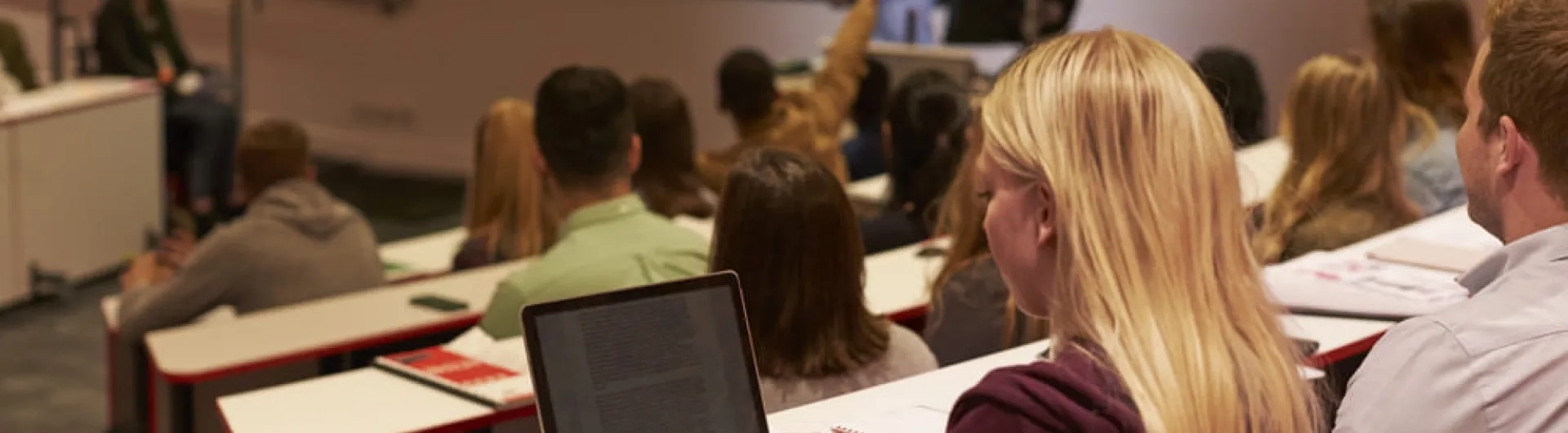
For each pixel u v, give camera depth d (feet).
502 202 11.41
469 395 6.88
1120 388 3.10
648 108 11.32
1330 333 6.09
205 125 22.41
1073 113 3.30
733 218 6.17
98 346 16.61
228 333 9.61
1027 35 19.81
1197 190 3.27
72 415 14.48
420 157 26.63
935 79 10.51
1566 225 3.63
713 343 4.22
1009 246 3.43
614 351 4.07
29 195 17.89
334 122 27.63
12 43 21.80
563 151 8.70
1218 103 3.60
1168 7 21.61
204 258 10.73
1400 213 8.96
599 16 24.39
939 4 21.08
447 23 25.93
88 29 28.53
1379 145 8.88
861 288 6.30
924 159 10.44
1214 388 3.14
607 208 8.54
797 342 6.18
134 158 19.53
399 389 7.10
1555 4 3.59
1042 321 6.98
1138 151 3.25
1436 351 3.57
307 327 9.77
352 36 27.07
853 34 14.64
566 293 8.17
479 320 10.07
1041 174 3.33
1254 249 3.84
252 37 28.27
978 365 5.47
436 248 13.51
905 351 6.43
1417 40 10.17
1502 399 3.46
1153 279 3.20
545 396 3.95
